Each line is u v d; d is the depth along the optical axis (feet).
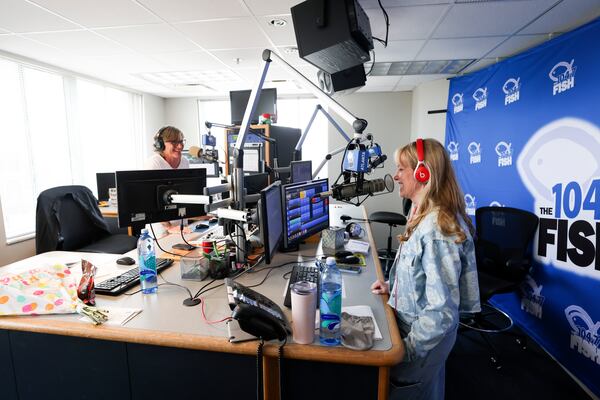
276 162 8.83
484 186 10.09
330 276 3.65
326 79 8.17
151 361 3.30
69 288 3.95
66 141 12.20
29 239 10.91
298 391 3.10
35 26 7.91
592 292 6.33
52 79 11.60
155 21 7.59
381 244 15.93
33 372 3.57
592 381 6.20
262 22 7.64
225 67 11.46
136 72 12.23
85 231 9.87
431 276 3.24
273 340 3.11
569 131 6.93
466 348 7.57
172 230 7.73
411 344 3.19
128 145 15.34
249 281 4.63
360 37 6.06
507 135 9.02
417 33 8.20
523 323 8.33
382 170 15.33
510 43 8.90
